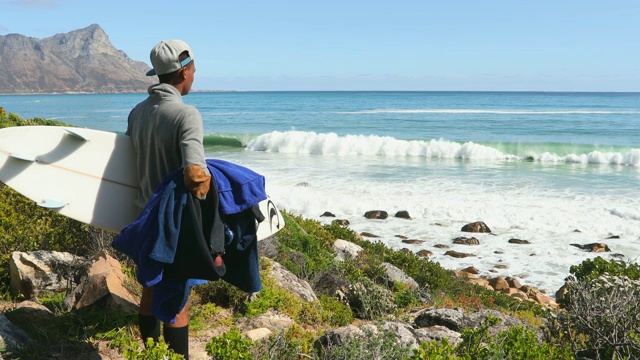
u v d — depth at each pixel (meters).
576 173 29.28
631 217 19.95
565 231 19.05
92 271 4.82
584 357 5.50
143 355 2.93
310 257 10.08
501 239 18.33
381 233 18.78
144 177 3.14
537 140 44.50
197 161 2.82
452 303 10.56
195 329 4.85
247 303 5.54
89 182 3.20
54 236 5.76
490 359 3.88
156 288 2.96
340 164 31.83
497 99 145.12
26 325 4.09
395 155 37.09
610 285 5.58
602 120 64.75
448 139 45.81
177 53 3.12
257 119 70.25
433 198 22.41
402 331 4.82
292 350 4.13
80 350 3.86
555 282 14.84
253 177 3.06
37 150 3.19
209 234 2.92
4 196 6.48
